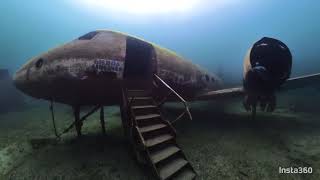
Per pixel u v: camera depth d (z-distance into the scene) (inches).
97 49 272.1
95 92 275.0
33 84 276.1
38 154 260.5
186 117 482.9
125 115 259.1
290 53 287.0
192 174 200.4
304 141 301.3
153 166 188.7
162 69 350.3
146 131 226.5
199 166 225.5
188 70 417.1
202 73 479.5
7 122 472.7
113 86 279.3
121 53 287.7
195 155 256.4
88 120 464.1
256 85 317.1
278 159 240.4
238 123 413.7
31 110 655.1
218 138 321.1
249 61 302.7
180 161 213.3
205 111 565.9
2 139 330.3
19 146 292.7
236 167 222.2
